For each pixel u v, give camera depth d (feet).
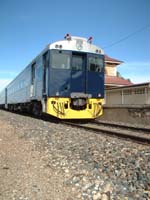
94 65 49.78
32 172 18.60
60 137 31.37
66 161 20.95
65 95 47.06
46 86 47.52
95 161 20.57
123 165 19.26
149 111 51.90
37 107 57.52
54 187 15.98
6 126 43.75
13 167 19.52
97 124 51.75
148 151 23.88
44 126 41.86
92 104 49.34
